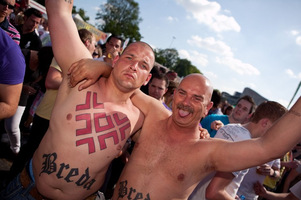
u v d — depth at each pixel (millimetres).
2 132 3525
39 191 1475
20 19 5414
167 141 1538
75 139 1400
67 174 1398
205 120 3406
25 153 2439
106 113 1504
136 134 1772
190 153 1469
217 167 1414
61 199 1479
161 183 1444
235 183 1904
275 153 1194
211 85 1540
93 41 3049
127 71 1471
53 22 1494
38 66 2982
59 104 1475
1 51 1511
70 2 1577
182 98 1476
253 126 2211
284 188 3391
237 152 1300
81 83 1471
